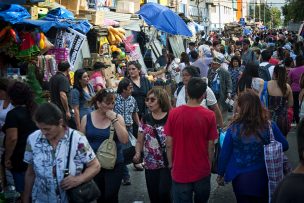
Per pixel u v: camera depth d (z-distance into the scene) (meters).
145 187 7.98
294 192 3.05
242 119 5.03
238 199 5.15
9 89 5.41
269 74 10.60
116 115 5.64
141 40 20.78
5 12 9.73
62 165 4.09
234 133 5.05
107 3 19.70
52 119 3.97
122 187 8.00
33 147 4.16
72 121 8.84
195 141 5.24
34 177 4.36
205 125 5.25
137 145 5.99
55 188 4.08
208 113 5.28
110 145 5.59
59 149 4.11
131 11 21.05
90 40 15.32
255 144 4.98
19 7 10.03
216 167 5.84
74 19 12.56
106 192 5.65
